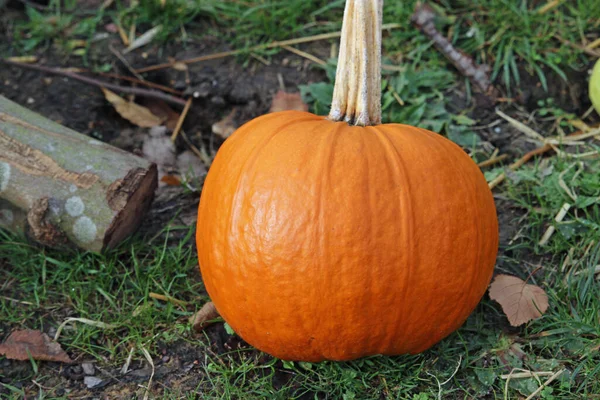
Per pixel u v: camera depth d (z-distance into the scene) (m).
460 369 1.03
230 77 1.36
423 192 0.95
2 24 1.42
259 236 0.95
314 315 0.95
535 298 1.07
